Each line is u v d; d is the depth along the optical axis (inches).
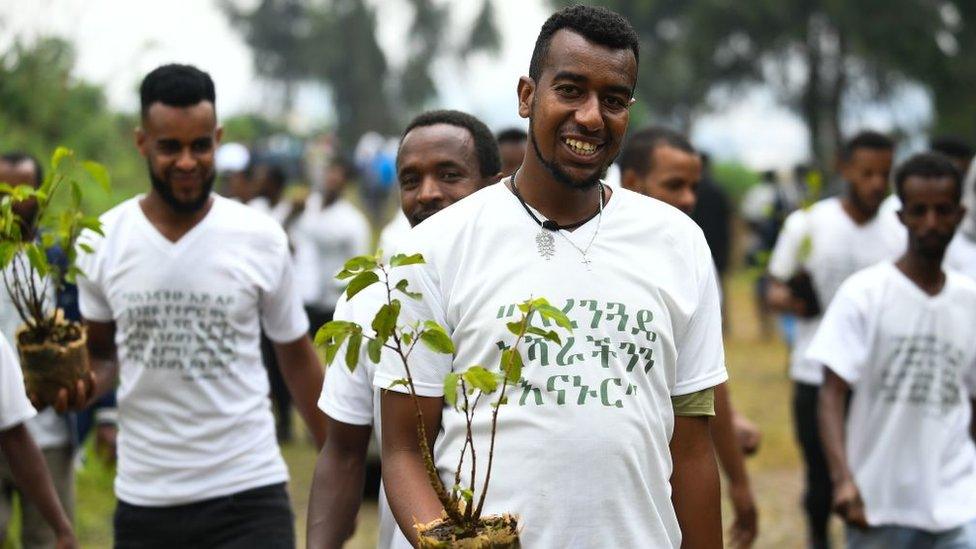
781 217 364.5
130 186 457.4
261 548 208.7
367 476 371.2
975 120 1574.8
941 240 233.0
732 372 658.8
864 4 1611.7
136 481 209.5
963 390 237.6
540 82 140.9
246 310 211.6
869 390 239.0
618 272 140.9
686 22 1875.0
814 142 1776.6
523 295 138.9
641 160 241.1
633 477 137.7
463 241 142.7
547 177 141.7
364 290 148.5
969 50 1614.2
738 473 221.6
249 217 215.0
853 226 307.4
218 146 216.5
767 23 1738.4
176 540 208.5
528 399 137.1
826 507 303.0
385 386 143.2
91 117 457.4
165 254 208.8
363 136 2854.3
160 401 208.4
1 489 237.0
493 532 127.2
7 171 244.4
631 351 139.0
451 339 138.7
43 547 244.8
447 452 142.0
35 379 195.2
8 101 438.9
